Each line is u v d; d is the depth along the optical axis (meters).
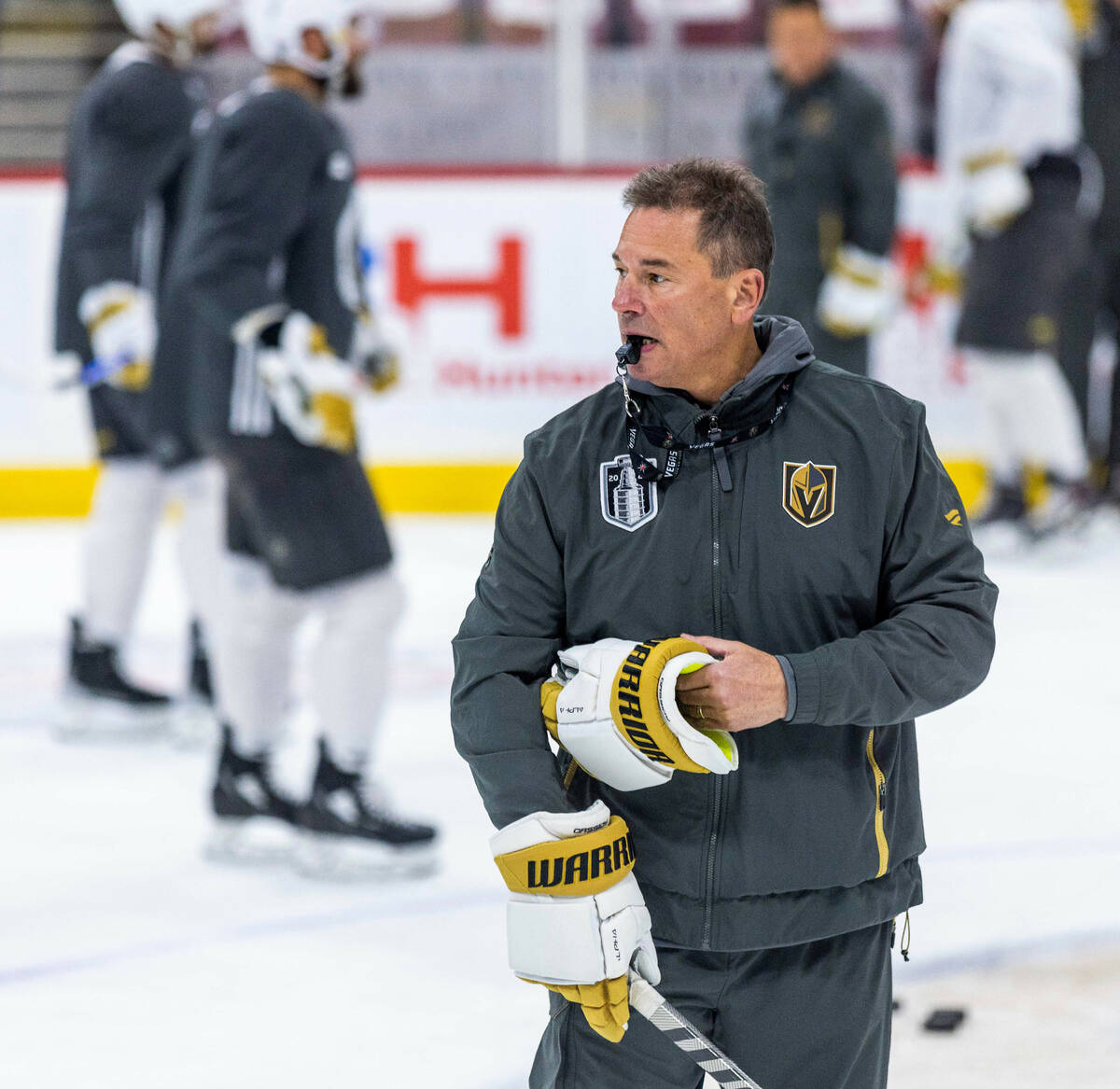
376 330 12.13
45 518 26.86
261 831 13.35
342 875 12.20
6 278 26.14
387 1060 9.12
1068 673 18.03
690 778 5.74
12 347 26.30
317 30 11.74
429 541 25.20
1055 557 24.38
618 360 5.76
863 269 21.69
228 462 11.82
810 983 5.87
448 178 26.42
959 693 5.71
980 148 23.55
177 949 10.84
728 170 5.67
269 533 11.83
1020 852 12.46
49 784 14.83
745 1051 5.96
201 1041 9.39
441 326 26.67
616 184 26.62
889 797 5.95
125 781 14.95
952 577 5.75
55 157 30.25
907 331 26.89
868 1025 5.96
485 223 26.55
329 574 11.80
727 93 28.08
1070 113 23.56
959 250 24.42
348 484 11.84
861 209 21.64
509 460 27.05
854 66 28.41
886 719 5.58
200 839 13.29
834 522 5.72
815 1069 5.97
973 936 10.70
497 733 5.75
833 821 5.73
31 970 10.48
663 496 5.78
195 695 16.03
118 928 11.23
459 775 14.77
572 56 27.56
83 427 26.67
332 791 12.25
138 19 15.46
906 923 6.31
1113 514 27.20
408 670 18.36
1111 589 22.44
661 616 5.80
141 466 15.95
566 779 6.15
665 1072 5.95
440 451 26.94
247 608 12.46
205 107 15.92
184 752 15.98
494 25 28.31
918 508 5.76
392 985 10.20
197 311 11.65
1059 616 20.81
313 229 11.74
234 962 10.61
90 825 13.63
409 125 28.33
